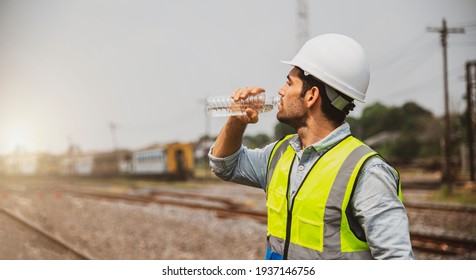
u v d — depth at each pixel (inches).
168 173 1108.5
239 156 71.3
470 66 705.0
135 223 343.0
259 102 64.7
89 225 344.2
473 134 709.9
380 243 52.0
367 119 2751.0
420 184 767.7
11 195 642.8
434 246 242.8
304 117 61.6
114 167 1382.9
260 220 334.6
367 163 55.2
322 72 60.3
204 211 391.2
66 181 1330.0
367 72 63.4
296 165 62.0
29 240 271.4
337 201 55.4
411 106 2650.1
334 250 55.8
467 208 396.8
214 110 68.0
